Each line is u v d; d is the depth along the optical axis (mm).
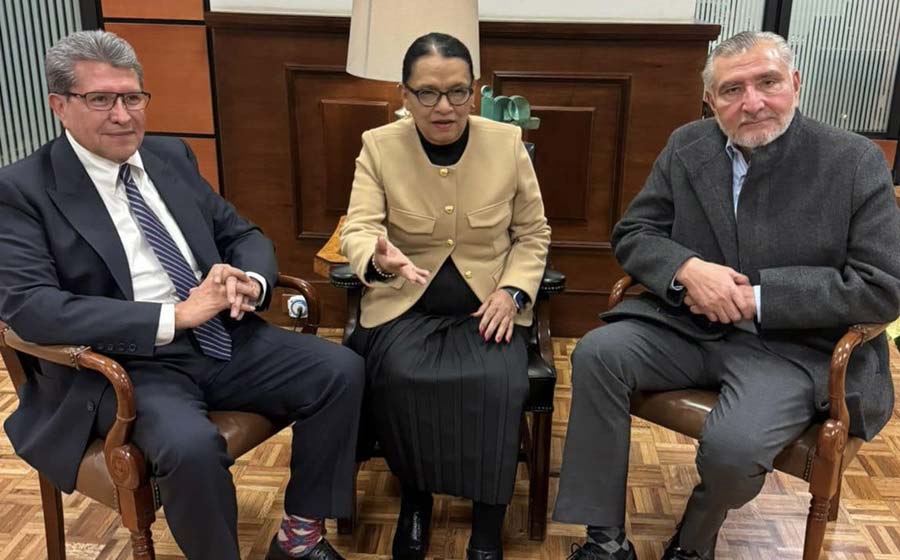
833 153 1574
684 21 2672
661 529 1894
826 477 1439
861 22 3414
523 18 2719
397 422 1675
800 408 1517
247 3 2693
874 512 1951
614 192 2783
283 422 1682
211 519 1396
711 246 1717
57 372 1502
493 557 1717
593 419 1631
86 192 1527
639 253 1752
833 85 3537
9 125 3156
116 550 1797
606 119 2707
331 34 2641
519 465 2152
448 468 1669
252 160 2811
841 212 1565
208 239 1725
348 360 1633
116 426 1371
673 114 2678
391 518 1942
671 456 2207
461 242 1786
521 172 1803
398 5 2125
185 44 2750
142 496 1390
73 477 1448
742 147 1669
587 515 1636
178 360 1583
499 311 1722
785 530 1892
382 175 1771
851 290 1497
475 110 2703
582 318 2951
